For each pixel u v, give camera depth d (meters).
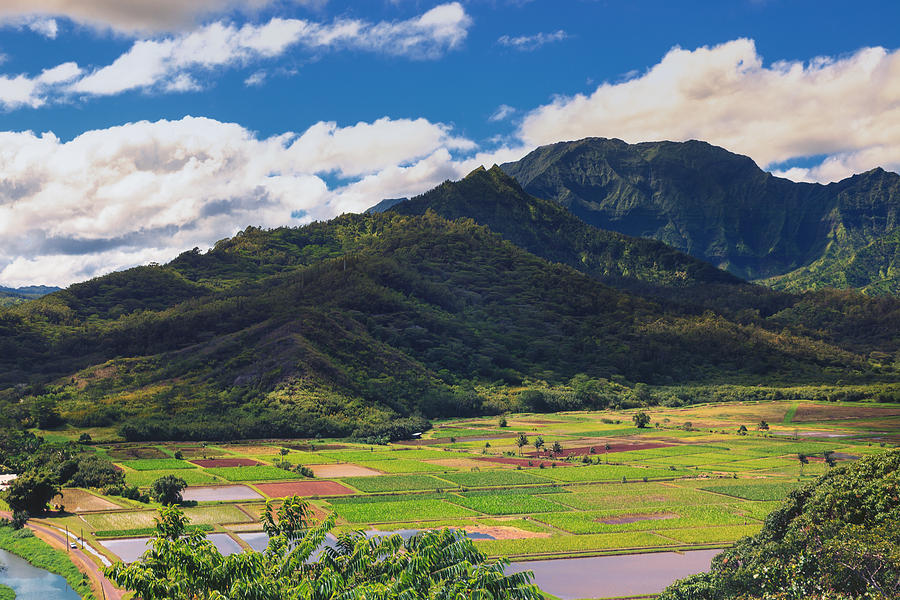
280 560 34.38
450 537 33.03
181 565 31.08
